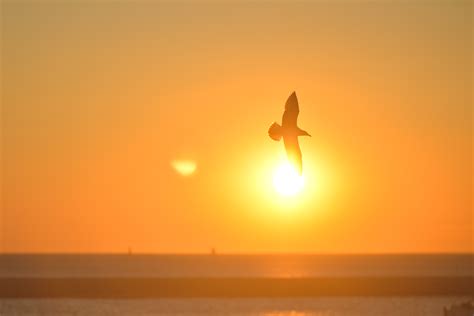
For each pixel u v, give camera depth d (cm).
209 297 8612
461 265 17075
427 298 8612
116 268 15138
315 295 8825
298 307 7656
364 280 8856
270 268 15438
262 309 7481
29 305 7738
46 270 13900
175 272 13462
